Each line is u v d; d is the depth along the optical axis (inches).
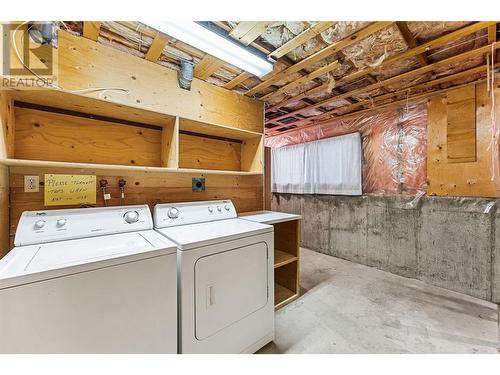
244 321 60.7
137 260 43.8
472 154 94.0
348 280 109.3
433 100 105.0
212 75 88.1
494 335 68.7
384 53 75.1
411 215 111.7
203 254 53.2
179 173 82.9
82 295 38.4
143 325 44.4
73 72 62.7
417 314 80.3
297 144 171.0
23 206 55.7
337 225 144.3
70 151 62.9
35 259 40.4
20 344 34.2
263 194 110.6
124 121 72.0
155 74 77.5
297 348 63.8
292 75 90.4
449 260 99.5
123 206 64.9
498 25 62.7
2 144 47.6
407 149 114.6
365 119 132.5
